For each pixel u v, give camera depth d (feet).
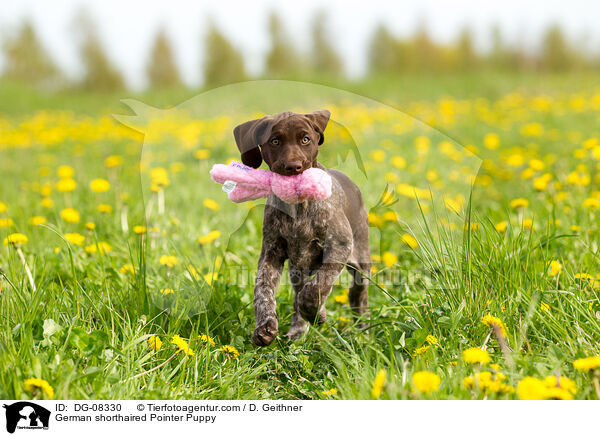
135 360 11.80
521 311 13.08
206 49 91.56
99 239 20.70
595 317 12.57
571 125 46.34
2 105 89.45
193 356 12.21
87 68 147.13
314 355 13.58
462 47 146.92
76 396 10.14
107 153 45.85
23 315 12.34
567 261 16.10
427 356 11.53
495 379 9.87
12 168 40.01
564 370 10.91
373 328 14.03
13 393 9.89
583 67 142.61
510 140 43.98
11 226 21.62
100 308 13.64
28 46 147.95
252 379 12.57
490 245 14.94
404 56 147.95
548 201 22.72
